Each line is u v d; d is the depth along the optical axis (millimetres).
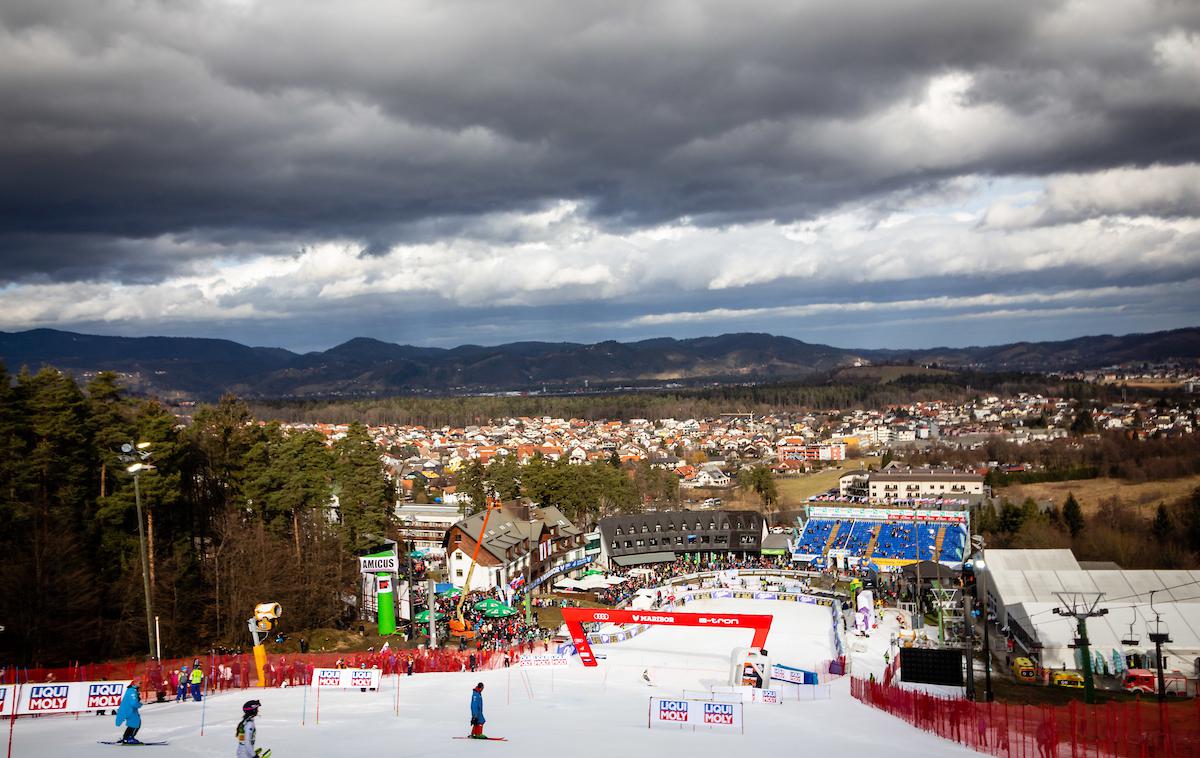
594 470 184625
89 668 57406
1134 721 45438
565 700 57594
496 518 133125
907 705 52844
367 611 99438
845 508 162000
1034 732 43000
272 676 60312
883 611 115875
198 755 32500
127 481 78625
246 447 101500
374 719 44812
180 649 77875
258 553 88500
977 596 119812
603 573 140500
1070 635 85312
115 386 86500
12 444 73875
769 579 138875
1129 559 150375
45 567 69125
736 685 70438
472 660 74750
